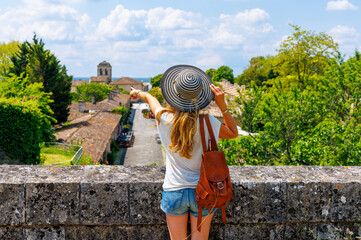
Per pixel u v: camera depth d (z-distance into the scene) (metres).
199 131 1.93
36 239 2.31
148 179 2.35
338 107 12.31
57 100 41.38
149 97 2.18
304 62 32.03
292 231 2.46
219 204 1.90
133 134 60.03
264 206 2.39
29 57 39.97
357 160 9.50
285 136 11.36
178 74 2.02
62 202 2.26
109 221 2.30
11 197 2.24
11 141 17.91
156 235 2.38
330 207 2.43
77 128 36.59
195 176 1.97
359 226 2.48
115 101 84.38
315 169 2.68
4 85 26.88
